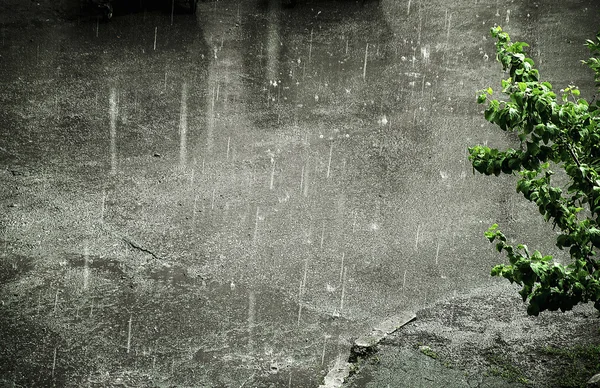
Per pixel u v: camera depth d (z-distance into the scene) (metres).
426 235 9.28
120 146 11.56
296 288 8.27
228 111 12.70
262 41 15.48
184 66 14.33
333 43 15.43
